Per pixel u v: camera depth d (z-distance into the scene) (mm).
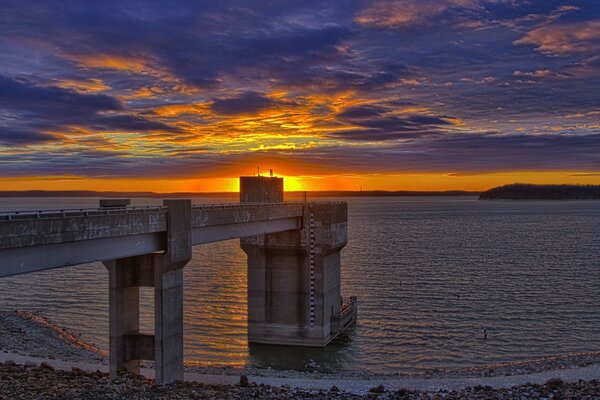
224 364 54406
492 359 56344
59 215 30203
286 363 55531
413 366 54156
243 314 74062
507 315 74250
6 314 69938
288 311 62531
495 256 134875
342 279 102312
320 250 62000
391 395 35312
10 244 27484
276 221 57844
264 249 62875
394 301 83312
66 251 30922
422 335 65125
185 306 78500
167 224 38031
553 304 80562
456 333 65875
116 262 37906
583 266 117500
